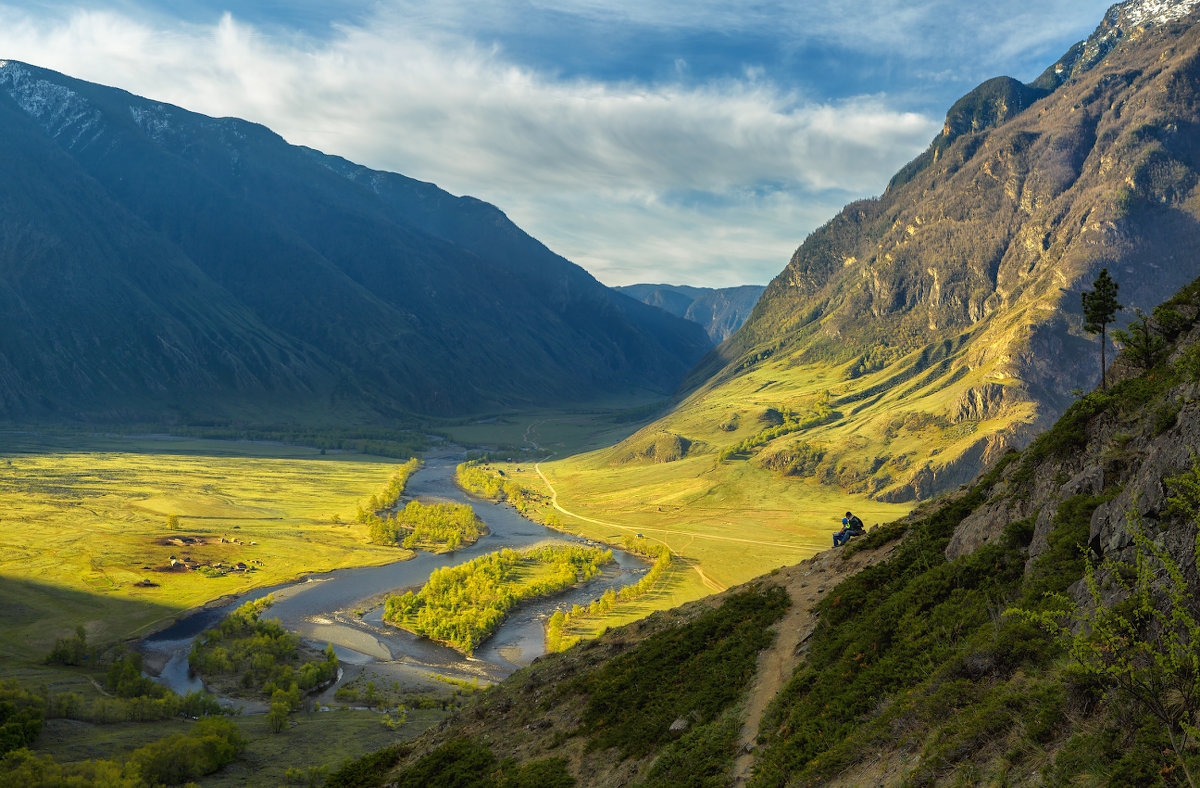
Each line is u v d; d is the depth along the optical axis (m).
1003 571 29.05
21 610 170.00
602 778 33.66
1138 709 16.11
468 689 134.25
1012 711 19.50
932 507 48.75
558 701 45.28
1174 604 15.39
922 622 29.38
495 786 36.44
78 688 124.88
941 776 19.44
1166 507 20.66
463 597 186.75
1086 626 20.47
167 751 88.94
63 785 80.00
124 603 181.12
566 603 188.62
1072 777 16.00
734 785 27.05
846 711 26.48
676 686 39.19
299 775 87.75
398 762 47.00
